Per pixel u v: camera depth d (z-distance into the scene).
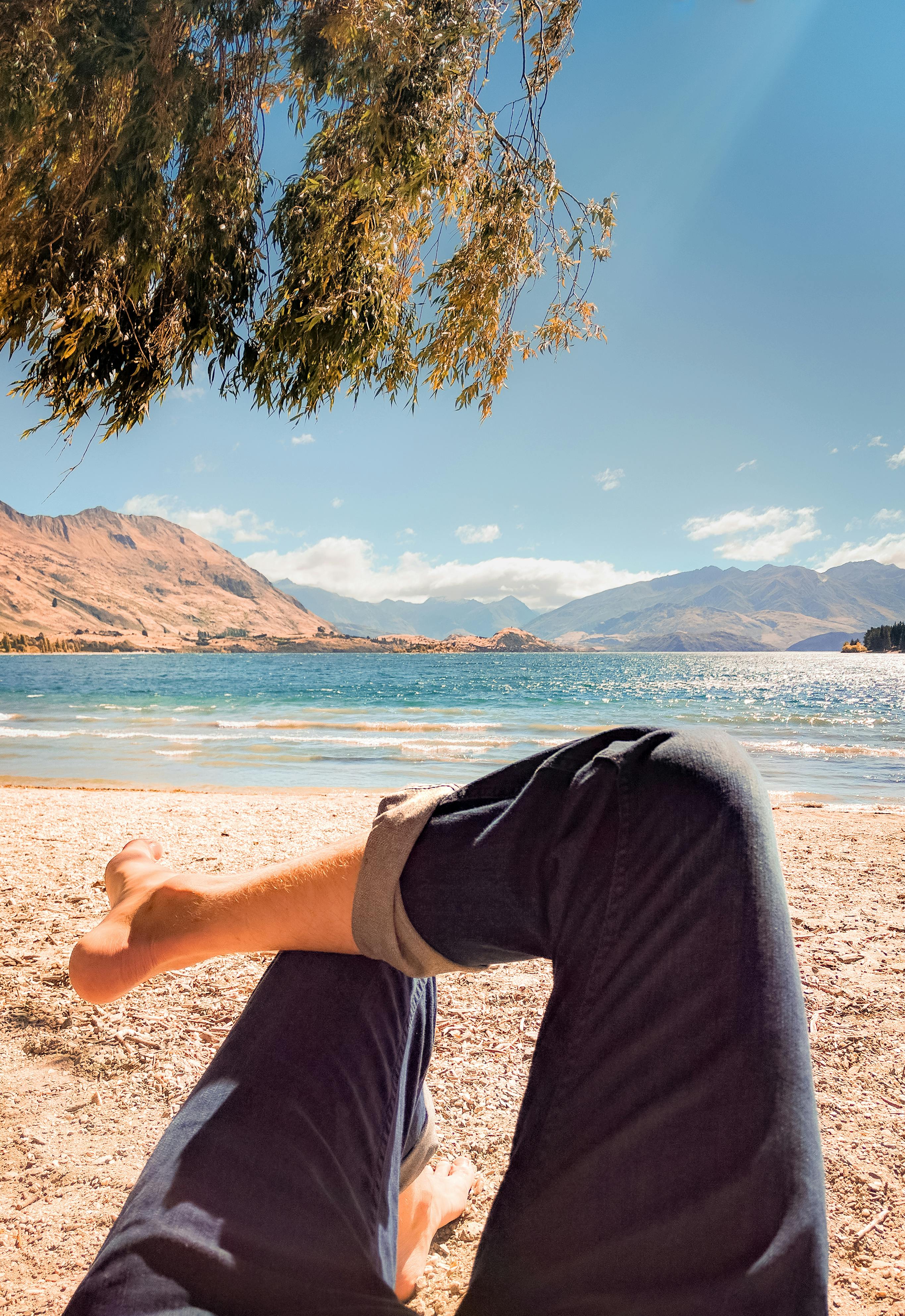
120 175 3.70
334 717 30.69
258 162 3.97
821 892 4.91
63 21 3.48
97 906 4.31
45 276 3.71
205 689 55.66
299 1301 0.64
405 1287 1.43
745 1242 0.48
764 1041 0.51
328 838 6.70
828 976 3.29
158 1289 0.60
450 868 0.66
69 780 14.00
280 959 0.91
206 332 4.08
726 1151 0.50
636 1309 0.51
